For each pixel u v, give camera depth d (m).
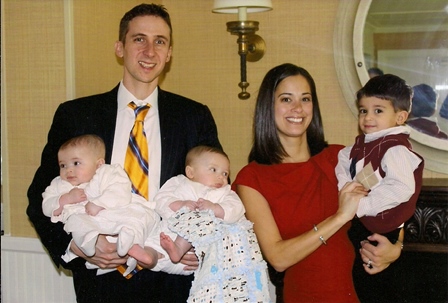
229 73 3.07
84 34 2.70
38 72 2.68
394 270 2.40
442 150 2.69
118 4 2.91
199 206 2.00
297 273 2.02
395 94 2.15
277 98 2.07
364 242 2.12
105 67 2.83
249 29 2.75
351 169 2.14
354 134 2.88
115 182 2.02
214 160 2.10
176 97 2.26
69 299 2.70
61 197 2.03
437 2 2.71
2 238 2.75
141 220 1.98
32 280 2.74
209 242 1.92
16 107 2.71
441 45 2.72
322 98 2.92
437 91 2.71
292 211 2.02
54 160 2.15
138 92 2.19
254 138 2.13
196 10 3.10
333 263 2.00
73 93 2.64
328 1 2.89
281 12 2.96
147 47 2.12
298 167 2.07
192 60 3.13
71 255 2.02
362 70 2.81
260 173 2.07
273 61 2.99
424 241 2.40
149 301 2.11
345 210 1.93
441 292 2.40
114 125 2.16
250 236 1.99
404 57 2.77
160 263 2.03
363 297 2.38
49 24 2.65
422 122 2.72
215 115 3.10
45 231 2.06
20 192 2.73
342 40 2.84
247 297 1.93
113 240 2.01
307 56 2.94
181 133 2.18
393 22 2.77
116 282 2.10
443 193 2.37
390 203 2.03
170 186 2.09
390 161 2.06
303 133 2.11
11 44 2.71
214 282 1.92
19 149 2.72
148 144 2.16
